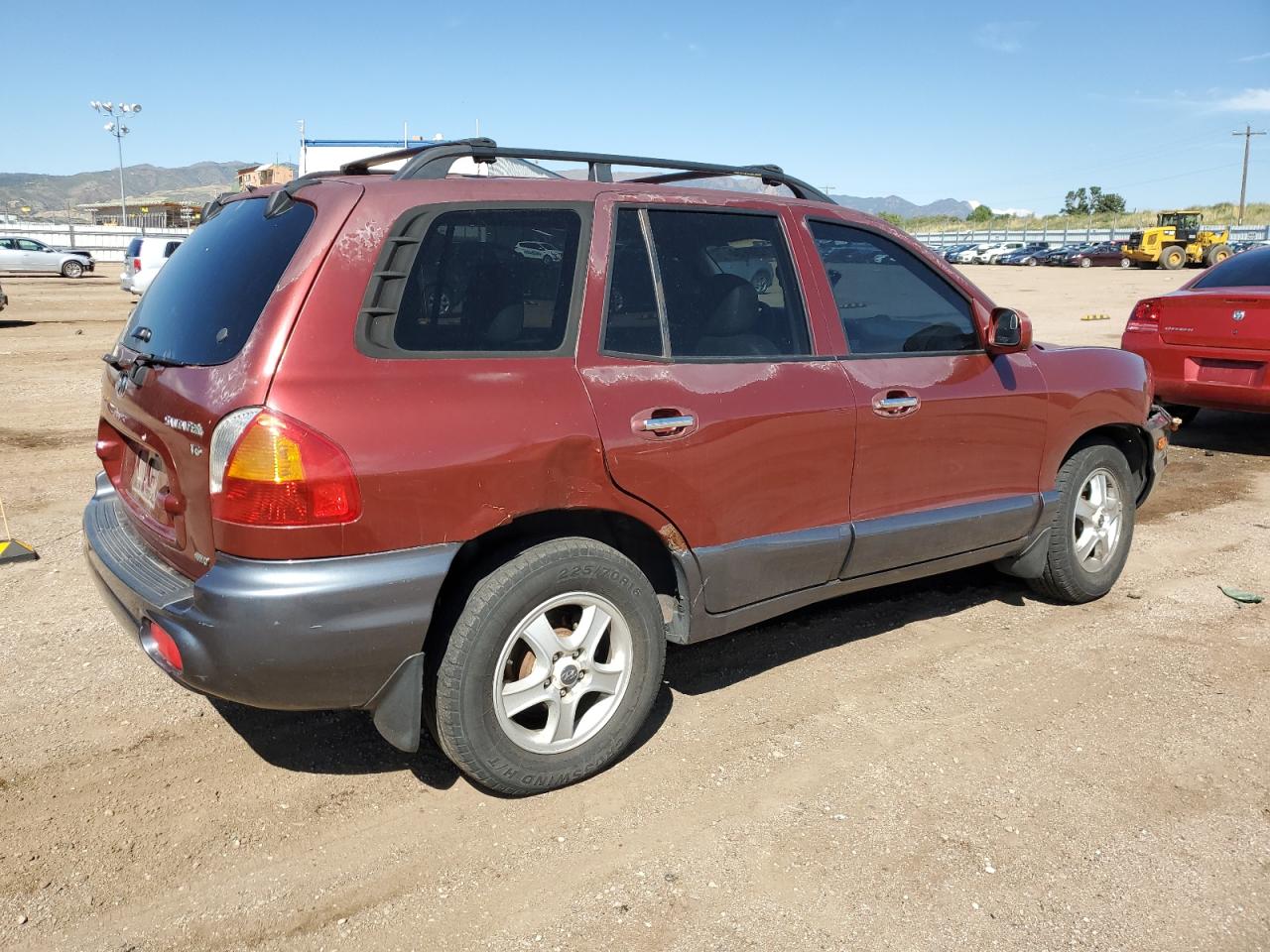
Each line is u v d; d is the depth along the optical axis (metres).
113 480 3.60
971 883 2.79
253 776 3.27
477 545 3.04
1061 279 36.72
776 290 3.65
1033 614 4.75
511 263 3.05
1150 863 2.88
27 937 2.52
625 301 3.25
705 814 3.10
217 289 3.00
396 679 2.83
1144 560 5.55
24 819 3.00
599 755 3.23
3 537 5.61
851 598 4.95
